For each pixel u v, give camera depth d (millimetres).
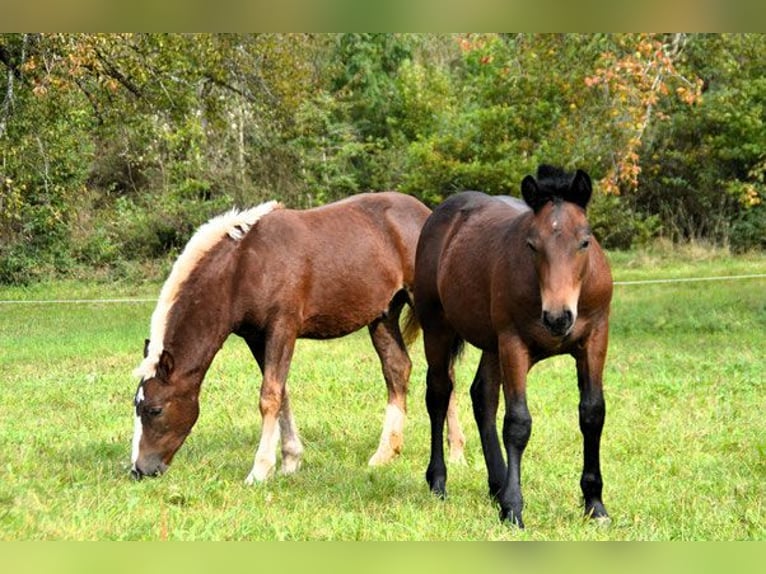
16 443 8203
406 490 7188
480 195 7316
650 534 5828
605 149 20125
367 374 12125
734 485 7062
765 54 24109
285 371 7840
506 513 6012
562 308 5395
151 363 7332
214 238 7637
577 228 5523
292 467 7984
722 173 27172
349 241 8352
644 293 20312
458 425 8492
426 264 7348
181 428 7438
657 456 8109
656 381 11422
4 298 22953
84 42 14750
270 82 22062
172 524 5750
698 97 14250
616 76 14172
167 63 17328
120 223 26328
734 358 13141
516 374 6008
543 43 17812
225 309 7633
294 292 7902
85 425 9367
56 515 5664
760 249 26688
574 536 5750
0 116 16328
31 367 13219
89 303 21812
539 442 8633
